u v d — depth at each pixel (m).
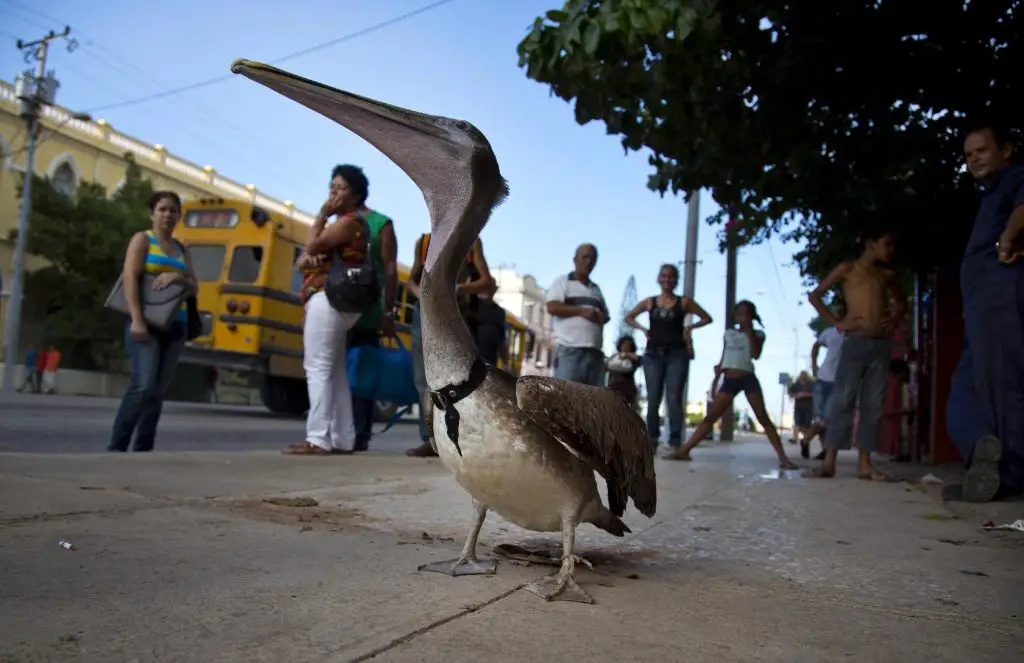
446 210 2.66
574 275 9.14
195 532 3.26
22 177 28.73
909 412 11.12
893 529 4.47
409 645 2.00
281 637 1.98
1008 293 5.52
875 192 8.41
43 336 28.77
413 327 7.74
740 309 9.82
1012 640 2.35
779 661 2.06
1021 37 6.95
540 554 3.21
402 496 4.81
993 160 5.64
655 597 2.69
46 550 2.75
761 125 7.59
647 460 2.87
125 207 27.69
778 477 7.81
